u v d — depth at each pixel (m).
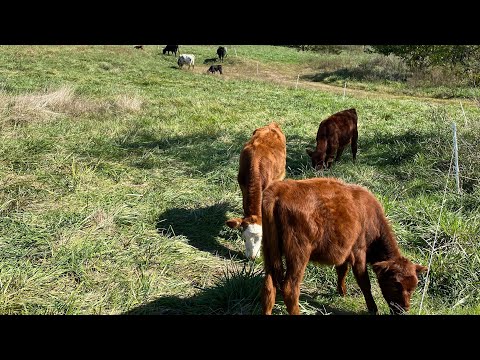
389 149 9.98
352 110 9.59
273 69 34.66
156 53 36.53
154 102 15.48
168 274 5.11
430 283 4.85
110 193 7.01
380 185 7.57
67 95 13.31
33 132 9.66
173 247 5.59
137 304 4.47
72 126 10.68
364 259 4.43
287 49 44.78
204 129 11.92
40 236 5.48
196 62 35.84
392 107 16.94
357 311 4.62
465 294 4.65
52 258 5.02
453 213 5.98
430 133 10.20
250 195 5.68
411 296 4.63
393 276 4.19
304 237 4.05
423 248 5.42
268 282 4.03
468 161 7.79
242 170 6.21
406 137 10.88
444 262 4.94
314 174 8.28
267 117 14.29
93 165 8.22
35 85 16.17
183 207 6.95
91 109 12.94
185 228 6.34
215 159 9.05
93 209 6.31
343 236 4.16
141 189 7.43
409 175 8.16
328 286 5.01
